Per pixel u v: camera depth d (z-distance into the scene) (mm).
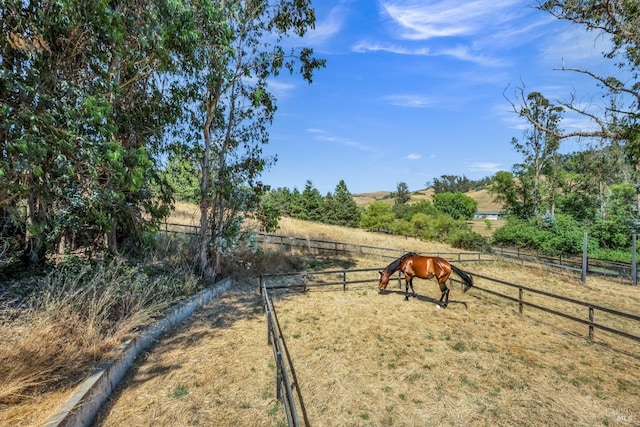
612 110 11062
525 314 8680
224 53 8047
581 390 4891
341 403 4434
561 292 12008
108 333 5359
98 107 4402
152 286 7254
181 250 11195
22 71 4473
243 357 5660
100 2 4238
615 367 5688
